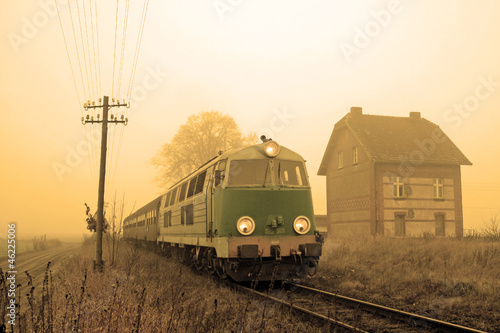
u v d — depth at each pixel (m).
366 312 7.70
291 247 10.17
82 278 8.59
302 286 10.10
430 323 6.64
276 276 10.19
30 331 5.09
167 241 17.31
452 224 29.00
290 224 10.35
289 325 6.17
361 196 29.20
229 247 9.77
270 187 10.39
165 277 10.30
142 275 10.05
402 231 27.95
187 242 13.52
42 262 22.72
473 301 8.41
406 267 12.62
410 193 28.31
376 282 10.71
